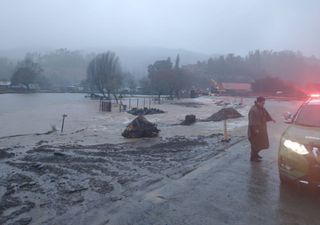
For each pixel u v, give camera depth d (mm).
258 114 9516
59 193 6820
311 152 6008
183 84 108750
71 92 148250
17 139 18641
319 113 7430
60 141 17734
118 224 5191
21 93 125750
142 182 7484
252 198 6363
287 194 6586
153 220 5336
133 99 95062
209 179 7660
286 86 114125
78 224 5227
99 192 6828
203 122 29703
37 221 5391
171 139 17016
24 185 7457
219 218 5438
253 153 9617
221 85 138625
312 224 5258
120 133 21547
